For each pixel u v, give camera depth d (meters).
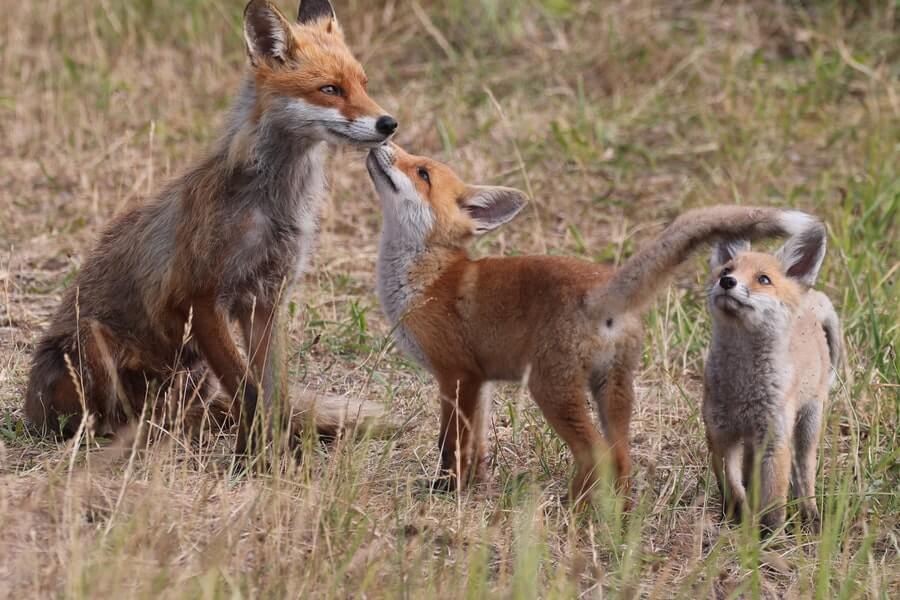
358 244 16.31
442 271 10.47
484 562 8.09
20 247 15.74
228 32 22.36
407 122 19.48
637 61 21.12
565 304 9.50
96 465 9.95
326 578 8.27
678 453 11.11
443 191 10.64
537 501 9.20
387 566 8.67
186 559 8.40
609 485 9.20
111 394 11.04
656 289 9.17
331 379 12.60
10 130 19.58
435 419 11.50
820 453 10.59
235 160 10.73
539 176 18.03
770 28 21.94
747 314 9.46
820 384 10.25
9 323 13.29
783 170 17.98
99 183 17.72
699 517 10.02
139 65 21.95
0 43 21.86
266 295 11.18
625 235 16.33
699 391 12.55
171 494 9.31
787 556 9.41
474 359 10.22
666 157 18.80
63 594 7.63
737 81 20.36
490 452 11.09
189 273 10.74
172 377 10.75
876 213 16.19
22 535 8.49
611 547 9.24
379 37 22.22
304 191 11.18
